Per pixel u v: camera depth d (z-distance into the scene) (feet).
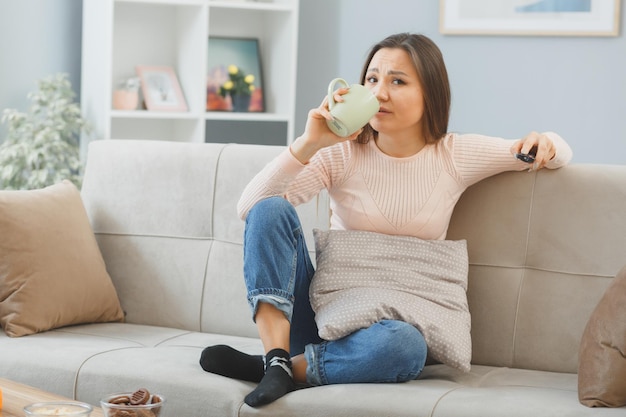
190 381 6.83
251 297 7.03
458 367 6.98
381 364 6.64
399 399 6.32
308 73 15.89
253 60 15.72
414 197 7.53
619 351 6.29
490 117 14.79
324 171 7.68
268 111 15.72
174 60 15.38
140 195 9.00
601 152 14.26
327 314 7.01
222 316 8.57
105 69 13.99
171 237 8.87
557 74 14.37
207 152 8.89
